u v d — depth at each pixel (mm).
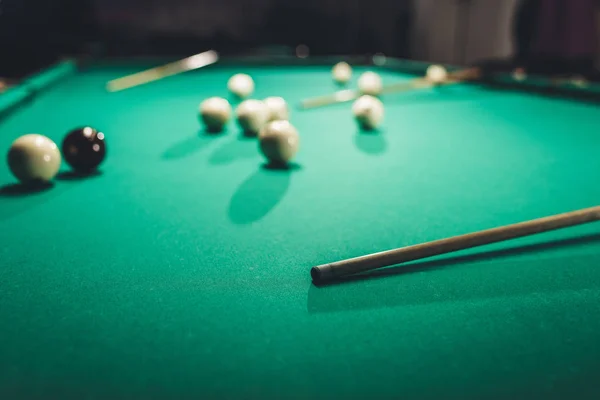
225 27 4141
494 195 902
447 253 706
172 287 627
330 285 632
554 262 685
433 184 952
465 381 453
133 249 714
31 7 3746
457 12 3844
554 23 3033
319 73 2389
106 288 624
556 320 557
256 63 2631
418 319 557
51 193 901
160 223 789
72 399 431
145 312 569
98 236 749
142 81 2080
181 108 1597
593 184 954
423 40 4172
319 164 1060
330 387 444
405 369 469
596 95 1628
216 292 614
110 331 531
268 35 4223
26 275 653
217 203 861
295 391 439
